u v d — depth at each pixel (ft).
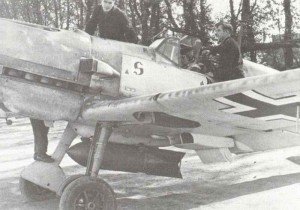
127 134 19.92
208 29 69.15
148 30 74.64
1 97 17.42
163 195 20.92
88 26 21.70
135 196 20.80
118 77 18.70
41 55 17.56
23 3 110.01
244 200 19.44
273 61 70.95
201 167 27.58
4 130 57.67
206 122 18.56
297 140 22.49
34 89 17.58
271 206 18.26
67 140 19.66
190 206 18.80
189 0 71.87
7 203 19.93
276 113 17.24
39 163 19.01
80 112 18.43
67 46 18.13
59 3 104.42
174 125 18.01
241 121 18.51
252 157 29.76
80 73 18.11
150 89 19.29
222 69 21.16
